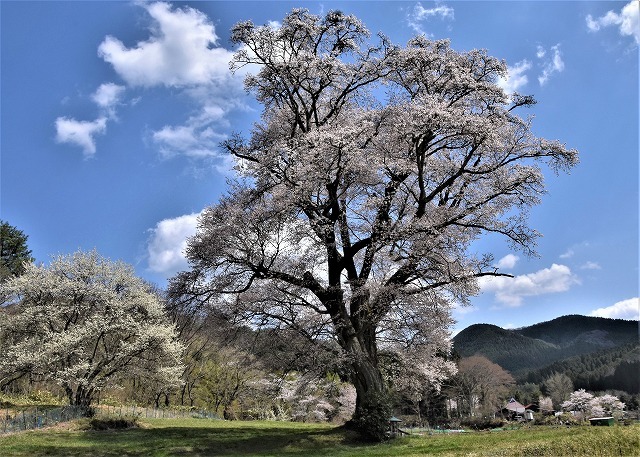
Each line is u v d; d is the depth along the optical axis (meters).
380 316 20.27
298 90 22.44
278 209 19.56
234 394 42.38
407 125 19.12
